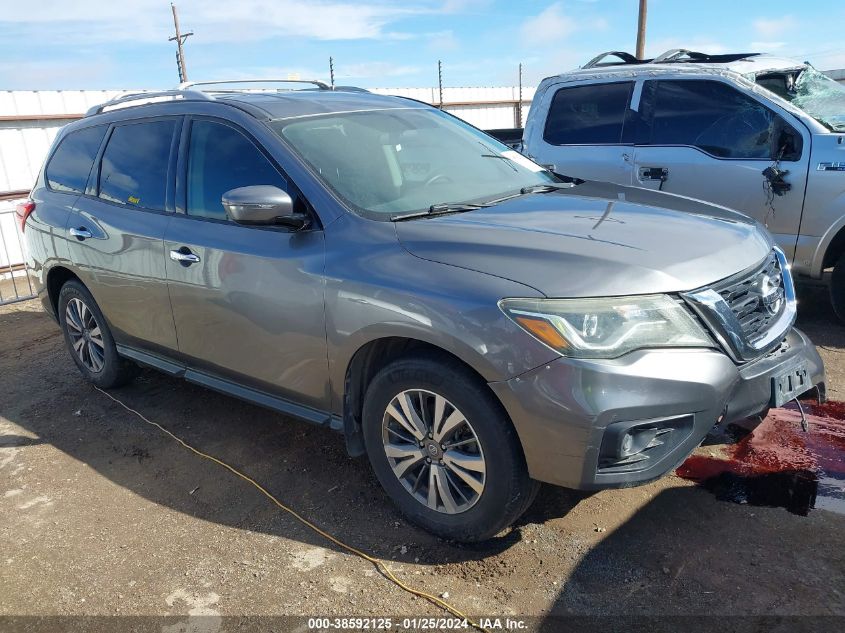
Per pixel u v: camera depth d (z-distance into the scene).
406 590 2.61
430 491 2.83
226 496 3.37
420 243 2.78
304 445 3.82
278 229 3.18
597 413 2.32
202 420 4.25
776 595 2.43
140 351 4.29
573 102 6.08
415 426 2.80
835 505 2.93
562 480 2.45
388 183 3.30
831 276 5.07
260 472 3.57
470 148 3.94
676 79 5.51
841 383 4.14
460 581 2.64
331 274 2.90
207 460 3.74
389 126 3.76
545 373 2.37
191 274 3.53
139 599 2.67
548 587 2.56
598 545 2.78
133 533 3.11
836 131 4.84
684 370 2.40
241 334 3.36
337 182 3.17
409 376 2.73
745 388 2.62
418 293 2.62
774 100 5.05
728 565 2.60
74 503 3.41
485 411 2.53
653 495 3.09
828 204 4.79
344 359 2.92
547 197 3.37
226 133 3.54
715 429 2.69
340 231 2.99
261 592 2.66
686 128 5.44
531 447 2.46
